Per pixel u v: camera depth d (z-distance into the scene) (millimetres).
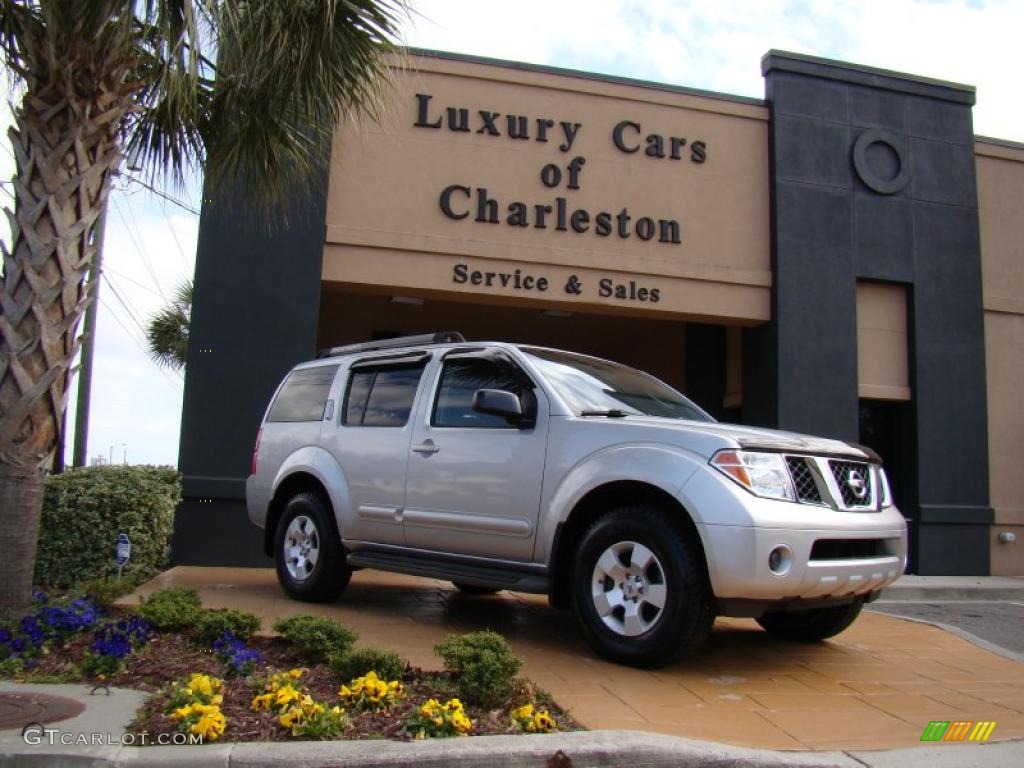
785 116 12703
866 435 13148
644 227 12109
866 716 4664
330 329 17188
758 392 12695
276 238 10797
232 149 6949
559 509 5543
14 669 4574
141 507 8156
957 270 13211
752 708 4660
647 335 16859
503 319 16219
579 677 5004
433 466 6328
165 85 5590
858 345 12852
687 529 5051
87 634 5172
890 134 13141
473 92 11789
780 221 12469
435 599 7734
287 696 3887
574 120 12078
